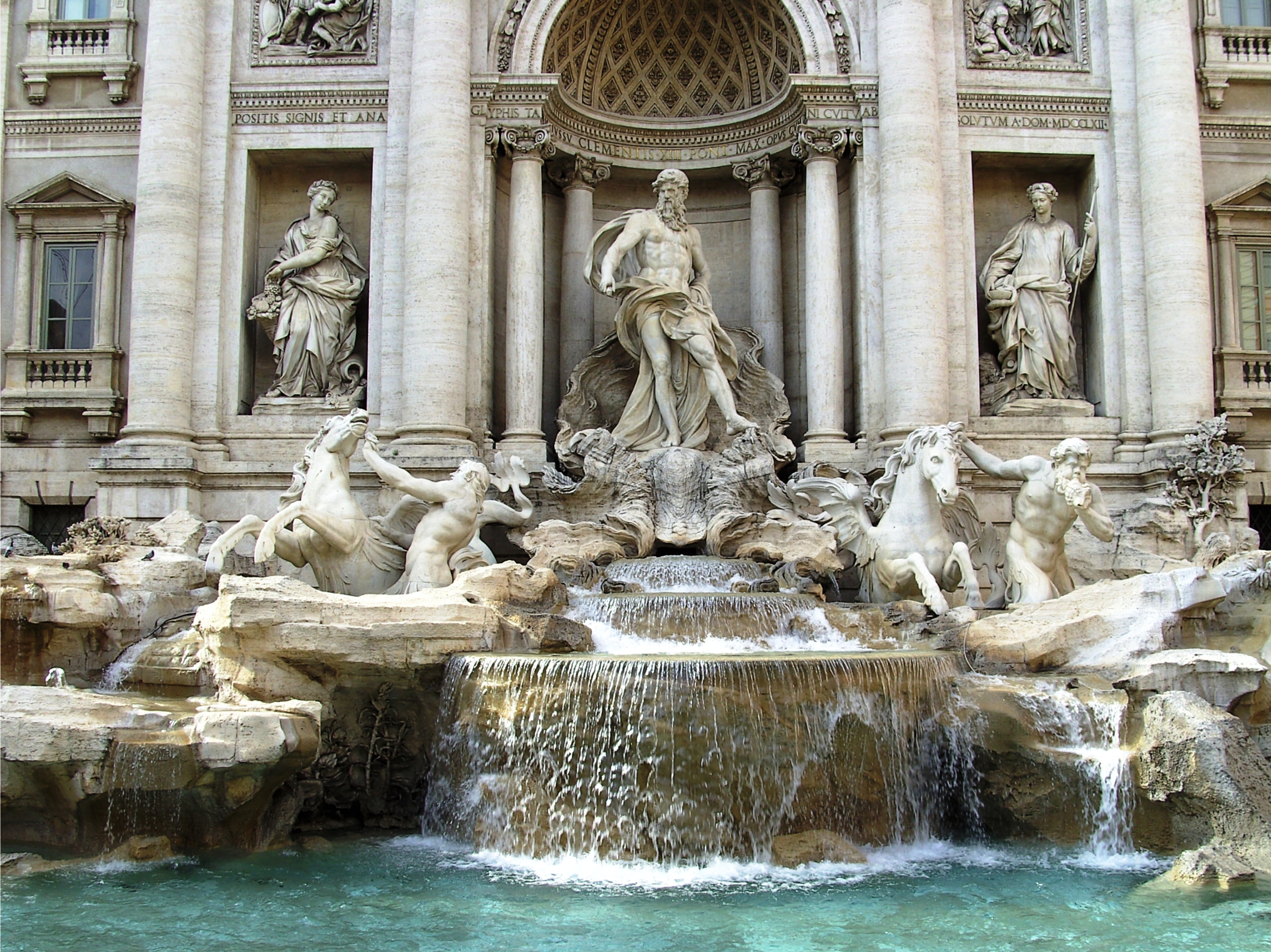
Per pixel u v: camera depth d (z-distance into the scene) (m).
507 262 24.97
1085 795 13.59
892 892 12.07
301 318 23.78
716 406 23.59
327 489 18.84
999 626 15.79
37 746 12.52
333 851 13.75
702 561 19.84
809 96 24.02
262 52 24.47
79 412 24.88
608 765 13.09
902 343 22.88
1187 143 23.97
